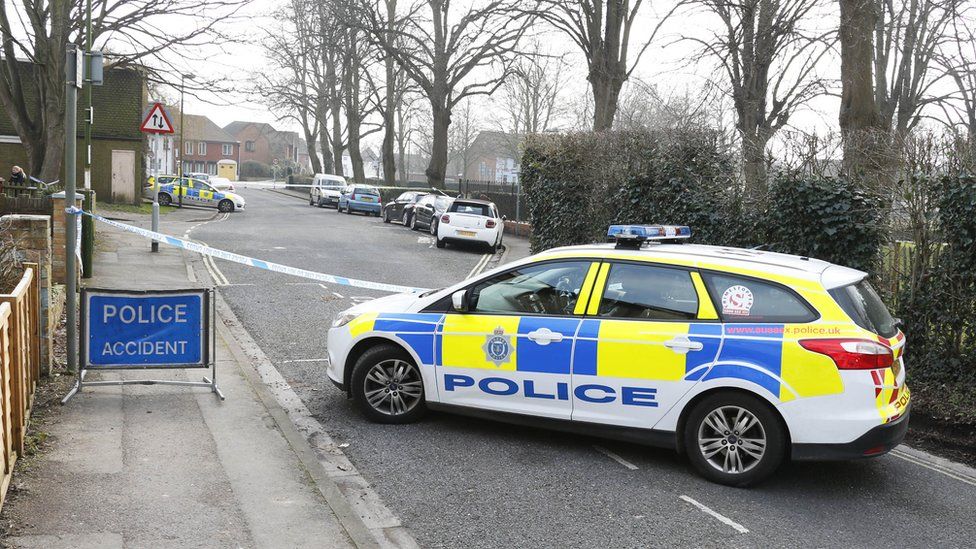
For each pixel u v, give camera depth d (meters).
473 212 23.70
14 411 5.42
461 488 5.73
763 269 5.97
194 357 7.40
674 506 5.52
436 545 4.84
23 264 7.13
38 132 28.03
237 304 12.62
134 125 36.97
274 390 8.09
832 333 5.60
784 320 5.76
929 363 8.55
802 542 5.03
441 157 40.56
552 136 18.14
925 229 8.57
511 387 6.52
